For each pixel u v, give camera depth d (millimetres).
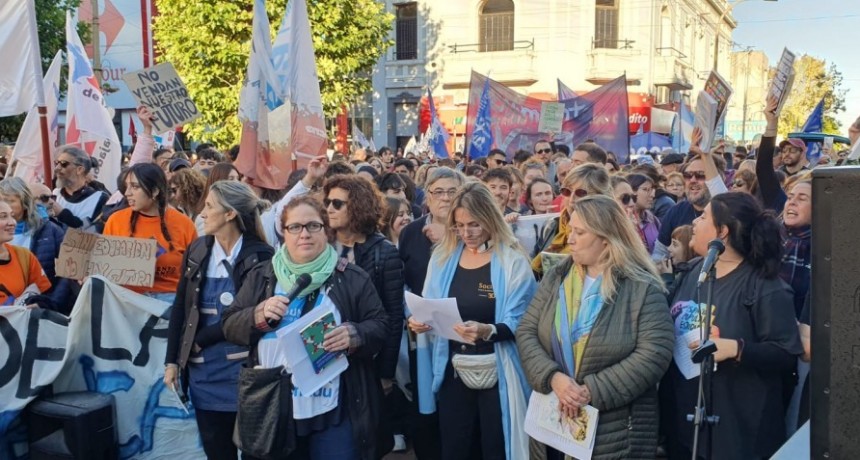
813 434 1777
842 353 1711
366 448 3148
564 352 2965
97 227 5219
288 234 3121
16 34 6328
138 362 4016
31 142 7590
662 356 2791
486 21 26406
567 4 25453
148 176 4227
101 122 7832
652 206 6859
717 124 6059
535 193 5430
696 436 2658
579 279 3055
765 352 2785
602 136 12664
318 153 6727
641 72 26141
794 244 3791
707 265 2752
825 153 12750
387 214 4648
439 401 3561
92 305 3916
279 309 2947
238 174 5629
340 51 16766
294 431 3041
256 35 6312
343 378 3158
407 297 3293
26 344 3793
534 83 26047
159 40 17609
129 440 3990
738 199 3016
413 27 27125
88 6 27750
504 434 3309
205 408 3502
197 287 3504
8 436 3762
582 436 2836
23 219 4605
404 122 27641
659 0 27375
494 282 3381
